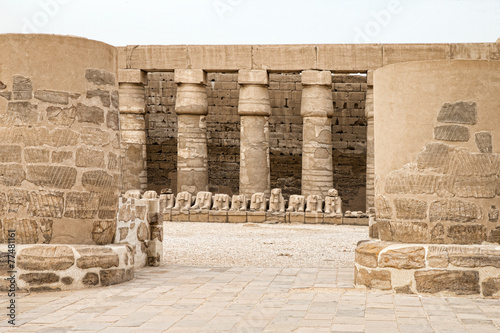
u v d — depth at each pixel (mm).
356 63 20891
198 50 21469
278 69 21234
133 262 7582
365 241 7215
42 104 6930
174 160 26016
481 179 6594
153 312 5539
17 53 6922
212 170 25906
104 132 7332
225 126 25828
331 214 18234
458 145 6621
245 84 21328
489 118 6625
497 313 5473
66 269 6648
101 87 7328
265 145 21547
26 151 6895
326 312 5523
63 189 6980
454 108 6625
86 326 4992
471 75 6617
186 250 11242
